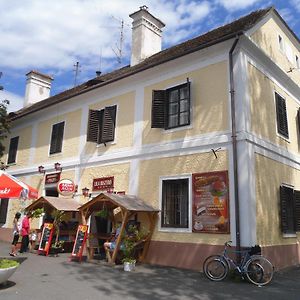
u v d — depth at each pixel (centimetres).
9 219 1861
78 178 1488
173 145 1156
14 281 808
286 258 1107
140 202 1163
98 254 1252
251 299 695
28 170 1812
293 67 1430
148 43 1736
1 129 1320
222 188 1004
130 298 683
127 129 1335
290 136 1315
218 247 975
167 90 1220
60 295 689
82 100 1576
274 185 1115
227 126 1041
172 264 1062
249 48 1104
